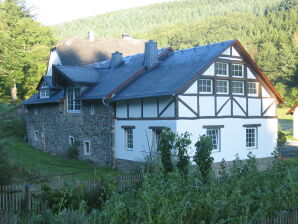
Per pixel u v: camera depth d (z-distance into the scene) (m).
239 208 8.52
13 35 35.97
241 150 18.59
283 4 94.25
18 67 33.94
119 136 19.48
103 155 20.45
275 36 74.12
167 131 14.17
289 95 61.09
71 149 22.91
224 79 17.91
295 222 8.20
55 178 14.64
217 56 17.27
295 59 65.44
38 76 36.31
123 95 18.62
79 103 22.66
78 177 16.69
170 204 8.02
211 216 8.19
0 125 11.68
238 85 18.73
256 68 19.02
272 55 67.00
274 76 66.00
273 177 10.32
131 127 18.66
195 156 13.63
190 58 18.83
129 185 10.55
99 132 20.75
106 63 25.56
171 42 82.50
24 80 36.25
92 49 36.09
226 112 17.95
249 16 88.38
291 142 32.88
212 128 17.38
